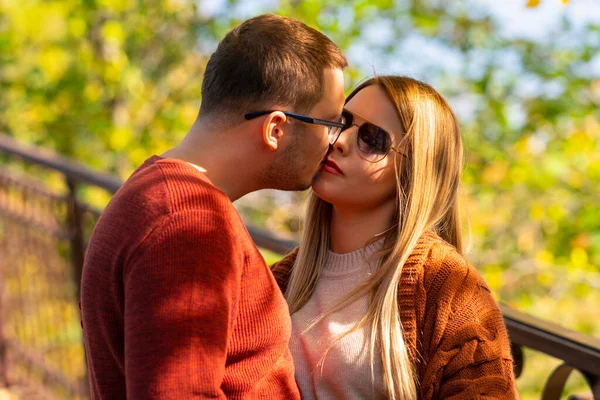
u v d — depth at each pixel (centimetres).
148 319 131
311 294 183
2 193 432
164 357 130
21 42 705
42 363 411
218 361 133
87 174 350
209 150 154
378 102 173
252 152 154
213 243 136
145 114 717
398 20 636
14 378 436
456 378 154
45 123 731
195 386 130
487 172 539
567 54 583
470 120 582
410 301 162
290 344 178
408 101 172
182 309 131
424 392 159
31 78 708
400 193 171
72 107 714
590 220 521
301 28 159
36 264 405
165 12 720
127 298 135
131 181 147
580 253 503
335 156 174
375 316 164
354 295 170
